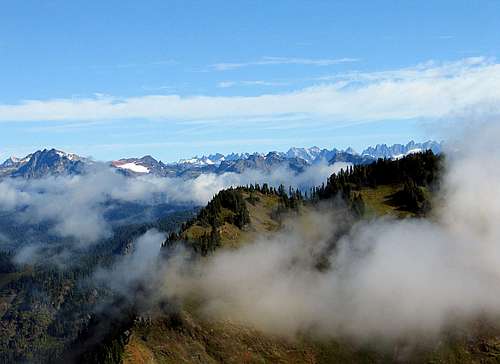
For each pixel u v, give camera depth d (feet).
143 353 516.73
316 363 535.19
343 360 535.19
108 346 536.01
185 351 527.40
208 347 533.14
